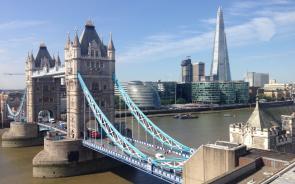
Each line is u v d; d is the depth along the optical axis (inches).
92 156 4325.8
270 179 1889.8
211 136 6048.2
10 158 5059.1
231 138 3774.6
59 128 5551.2
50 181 3939.5
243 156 2421.3
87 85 4795.8
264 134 3449.8
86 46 4847.4
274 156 2412.6
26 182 3890.3
